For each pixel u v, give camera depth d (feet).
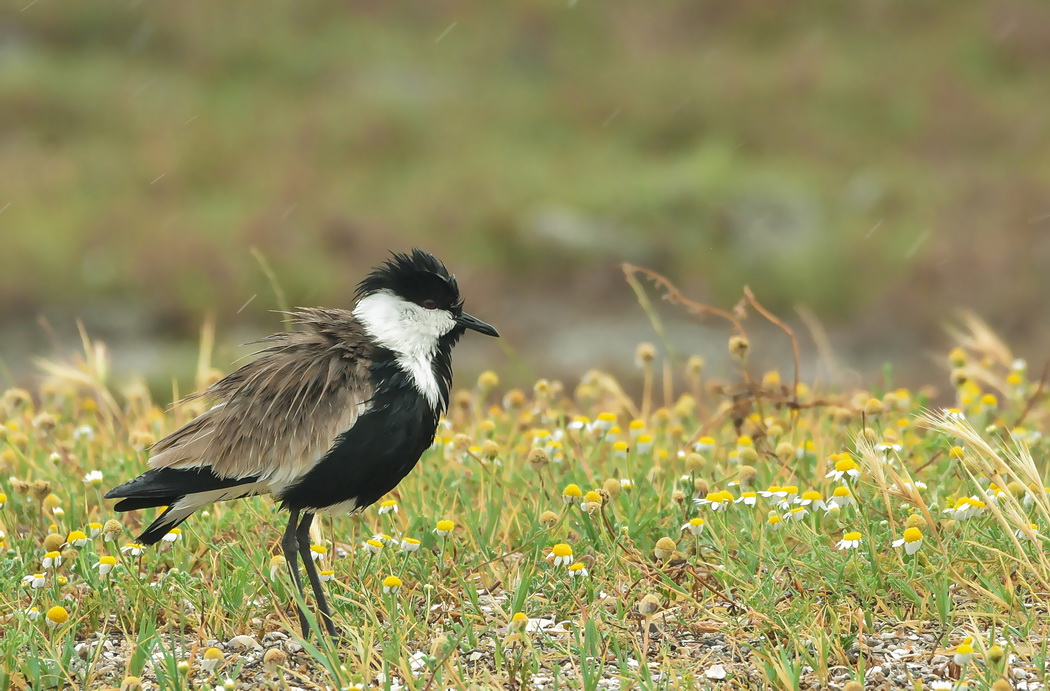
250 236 74.02
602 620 18.31
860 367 63.41
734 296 71.26
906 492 19.11
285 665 17.90
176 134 88.22
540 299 71.92
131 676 16.20
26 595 19.38
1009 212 78.33
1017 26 101.86
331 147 89.20
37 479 22.22
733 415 25.20
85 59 99.55
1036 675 16.47
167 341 66.44
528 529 21.67
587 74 100.53
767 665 16.84
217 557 20.49
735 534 20.48
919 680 16.70
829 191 82.79
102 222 74.90
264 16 106.11
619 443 23.67
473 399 29.91
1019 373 29.40
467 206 79.25
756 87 96.58
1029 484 20.59
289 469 19.24
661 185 81.41
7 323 66.74
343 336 20.16
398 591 19.12
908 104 93.91
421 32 107.04
